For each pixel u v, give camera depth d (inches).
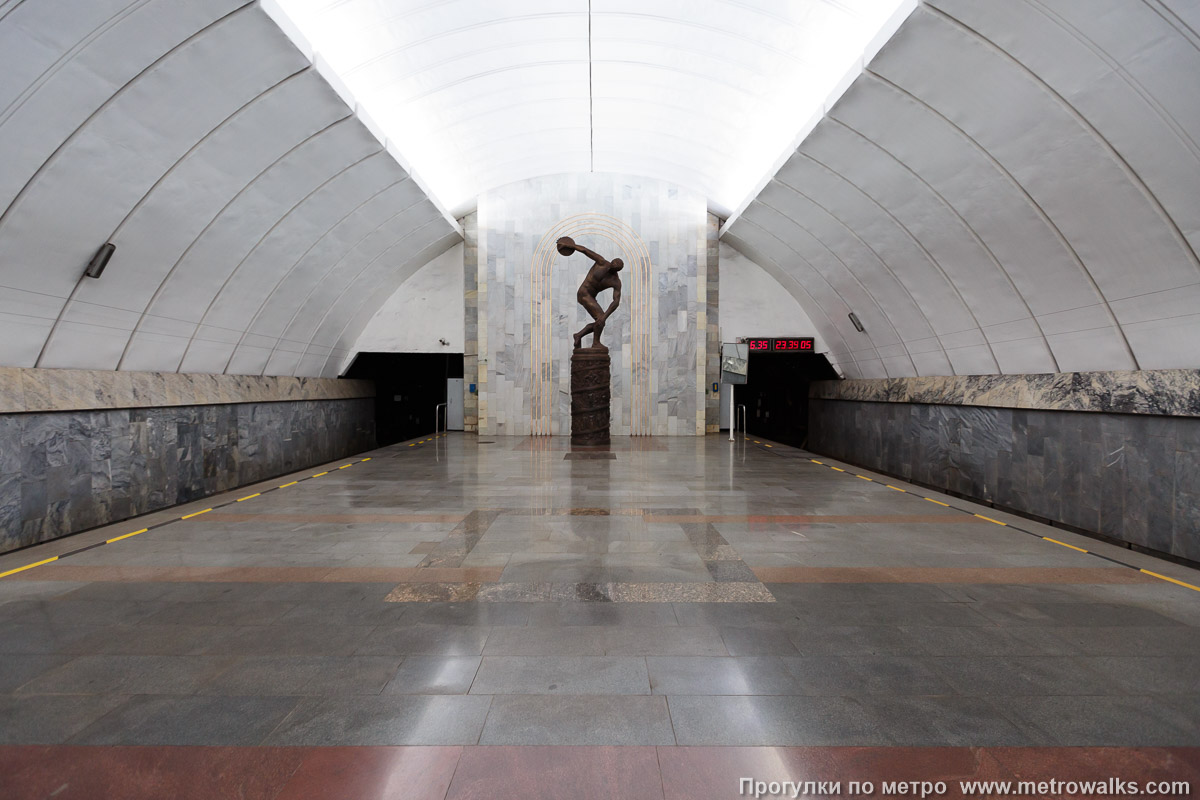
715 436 802.8
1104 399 289.7
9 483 259.9
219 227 373.7
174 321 382.6
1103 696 138.7
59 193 260.2
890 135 352.5
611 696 137.1
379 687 141.3
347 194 467.8
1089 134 250.2
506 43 455.2
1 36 200.1
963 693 139.5
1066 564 242.4
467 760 114.7
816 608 191.2
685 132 624.7
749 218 622.8
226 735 122.6
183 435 380.8
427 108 525.3
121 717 129.0
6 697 137.1
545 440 748.6
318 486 428.5
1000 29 243.0
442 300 794.2
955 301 420.2
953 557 250.5
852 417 642.2
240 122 317.4
